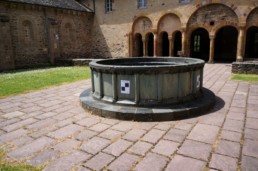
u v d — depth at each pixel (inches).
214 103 244.2
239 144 151.9
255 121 193.2
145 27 781.3
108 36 869.8
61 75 487.8
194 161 132.2
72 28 818.2
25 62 670.5
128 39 816.3
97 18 885.2
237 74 449.1
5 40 601.9
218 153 140.5
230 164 128.3
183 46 701.9
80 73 514.3
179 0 692.1
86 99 248.1
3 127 193.8
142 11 770.8
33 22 680.4
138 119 198.4
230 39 786.2
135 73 206.4
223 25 639.1
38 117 218.1
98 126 189.5
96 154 142.9
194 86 233.8
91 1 884.6
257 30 728.3
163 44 897.5
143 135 169.3
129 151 145.6
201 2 652.7
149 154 141.3
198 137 163.6
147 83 209.0
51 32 729.6
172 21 720.3
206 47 834.2
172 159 134.9
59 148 152.6
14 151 150.3
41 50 712.4
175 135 167.8
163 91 211.3
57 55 759.1
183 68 213.3
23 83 396.5
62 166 130.6
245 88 323.3
